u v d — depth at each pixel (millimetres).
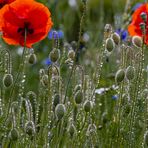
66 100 5430
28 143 4949
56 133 4938
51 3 9805
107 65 7219
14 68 7496
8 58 4918
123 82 5203
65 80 6371
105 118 6055
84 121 5062
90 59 7844
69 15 10125
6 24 4824
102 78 6320
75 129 4926
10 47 8852
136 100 5078
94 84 5535
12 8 4805
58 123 4941
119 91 5500
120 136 5219
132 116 4930
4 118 5141
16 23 4812
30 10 4805
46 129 4867
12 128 4723
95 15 12008
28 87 7449
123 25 8195
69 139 5211
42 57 9602
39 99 5605
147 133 4750
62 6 11344
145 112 5285
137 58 5371
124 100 5336
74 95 5035
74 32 9922
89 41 8727
